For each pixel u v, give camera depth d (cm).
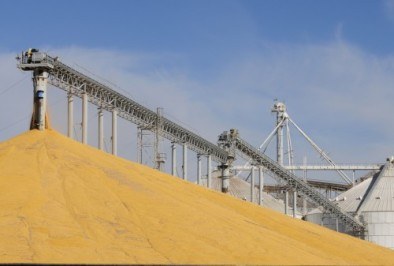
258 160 16112
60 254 5362
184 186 8600
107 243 5762
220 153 15325
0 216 5962
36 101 8731
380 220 17500
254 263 6019
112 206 6594
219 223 6950
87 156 7994
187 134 14000
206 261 5728
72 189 6775
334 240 8750
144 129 13000
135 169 8312
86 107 10419
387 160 19275
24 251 5328
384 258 8556
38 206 6228
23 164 7281
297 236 8262
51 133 8538
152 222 6456
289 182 16475
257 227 7538
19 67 8812
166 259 5603
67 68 9856
